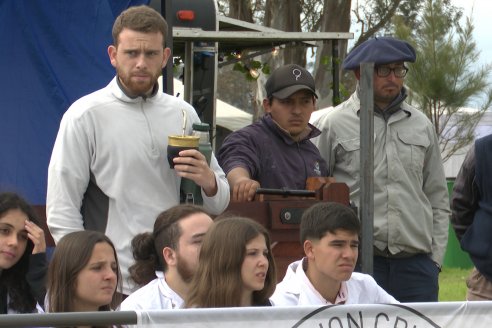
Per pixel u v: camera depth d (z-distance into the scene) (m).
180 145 13.07
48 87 16.34
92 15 16.58
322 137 17.42
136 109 13.34
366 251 14.21
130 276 12.35
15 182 16.06
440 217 17.48
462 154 59.44
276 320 9.16
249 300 10.97
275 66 54.16
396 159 16.92
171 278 11.81
